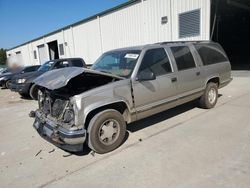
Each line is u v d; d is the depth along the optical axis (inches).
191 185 115.1
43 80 165.5
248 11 810.2
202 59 230.4
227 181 116.0
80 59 479.8
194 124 201.2
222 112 229.9
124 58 187.3
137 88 171.5
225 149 149.9
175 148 156.9
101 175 132.2
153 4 541.3
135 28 602.2
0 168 151.2
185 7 479.5
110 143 160.4
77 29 855.1
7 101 418.6
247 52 1072.8
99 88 154.8
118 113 163.5
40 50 1222.9
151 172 130.1
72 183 127.0
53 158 159.6
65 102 154.1
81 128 147.1
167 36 525.3
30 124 249.0
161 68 190.2
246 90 331.3
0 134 223.5
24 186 128.3
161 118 223.8
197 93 225.9
